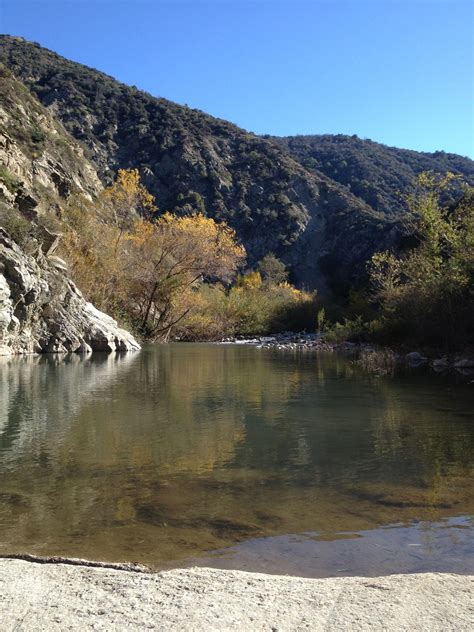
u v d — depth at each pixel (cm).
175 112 10112
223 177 9225
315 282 8475
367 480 550
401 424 834
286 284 6569
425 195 2583
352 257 8338
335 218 9081
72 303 2358
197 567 345
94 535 405
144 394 1122
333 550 378
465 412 938
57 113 8669
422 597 292
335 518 443
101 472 570
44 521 432
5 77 5075
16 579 320
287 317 4678
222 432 770
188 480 545
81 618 270
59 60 10250
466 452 665
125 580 320
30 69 9281
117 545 387
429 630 254
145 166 8762
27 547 381
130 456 635
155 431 770
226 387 1249
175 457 632
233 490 515
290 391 1186
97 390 1170
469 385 1294
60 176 4444
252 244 8769
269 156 10025
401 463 614
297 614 273
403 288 2727
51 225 2598
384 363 1875
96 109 9225
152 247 3619
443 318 2048
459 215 2450
